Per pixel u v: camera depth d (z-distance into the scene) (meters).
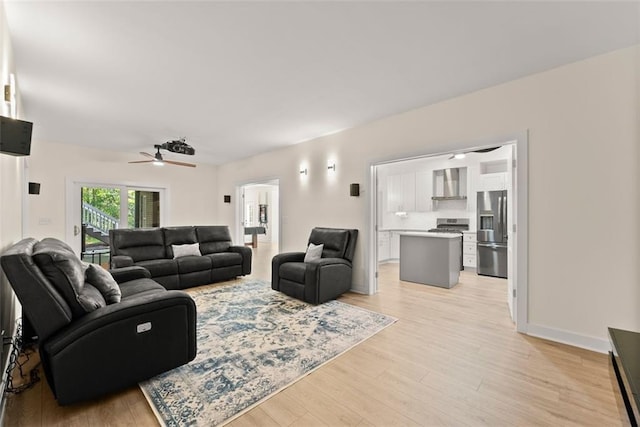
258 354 2.30
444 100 3.25
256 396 1.78
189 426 1.52
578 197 2.44
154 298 1.93
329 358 2.23
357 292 4.15
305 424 1.55
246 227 10.97
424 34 2.05
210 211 7.37
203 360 2.20
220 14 1.83
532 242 2.65
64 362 1.57
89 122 4.03
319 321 3.00
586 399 1.73
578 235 2.44
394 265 6.61
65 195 5.30
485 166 6.16
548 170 2.58
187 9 1.78
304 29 1.99
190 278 4.34
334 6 1.76
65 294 1.71
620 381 1.51
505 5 1.76
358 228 4.20
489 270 5.32
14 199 2.59
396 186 7.26
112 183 5.87
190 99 3.22
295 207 5.22
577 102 2.44
